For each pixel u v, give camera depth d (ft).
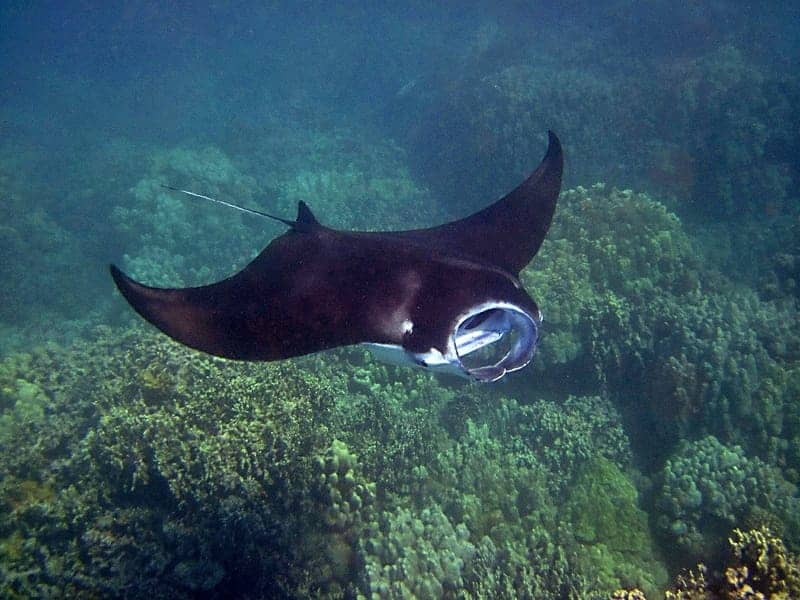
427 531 19.80
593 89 65.10
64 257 57.36
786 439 25.03
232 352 12.62
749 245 49.24
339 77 124.77
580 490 23.00
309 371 28.19
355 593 17.98
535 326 12.19
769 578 15.46
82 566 18.86
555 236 34.94
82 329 47.47
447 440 25.88
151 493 20.26
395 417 24.84
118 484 20.47
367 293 12.91
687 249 36.50
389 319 12.35
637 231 34.88
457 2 139.64
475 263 13.44
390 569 18.10
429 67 109.19
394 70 116.98
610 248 33.04
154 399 22.81
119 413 21.72
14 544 19.63
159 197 57.11
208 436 20.51
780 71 86.89
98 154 83.61
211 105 120.57
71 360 34.01
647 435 27.50
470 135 66.85
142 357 25.71
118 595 18.34
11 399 29.84
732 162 54.29
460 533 20.24
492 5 130.00
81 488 20.68
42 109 140.67
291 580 18.76
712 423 25.50
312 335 12.79
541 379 30.25
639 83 68.23
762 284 40.32
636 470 25.38
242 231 57.21
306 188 63.26
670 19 95.50
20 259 54.44
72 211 65.82
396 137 88.94
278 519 19.24
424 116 85.05
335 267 13.94
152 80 157.17
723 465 22.62
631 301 31.83
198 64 168.86
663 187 56.03
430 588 17.93
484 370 11.85
